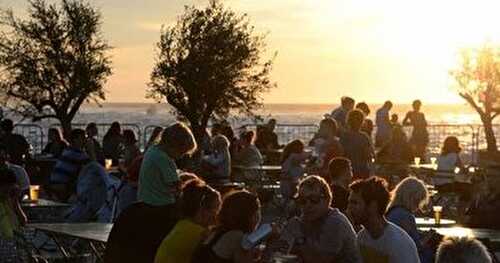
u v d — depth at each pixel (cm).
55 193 2262
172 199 1252
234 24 3794
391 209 1254
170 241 1028
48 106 3806
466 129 3803
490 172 1866
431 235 1355
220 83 3747
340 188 1360
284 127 3909
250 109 3809
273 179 2694
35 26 3788
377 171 2789
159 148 1269
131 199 1628
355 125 1967
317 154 2222
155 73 3772
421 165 2822
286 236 1048
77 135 2267
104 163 2770
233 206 923
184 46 3762
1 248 1435
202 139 3058
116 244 1251
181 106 3772
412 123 3272
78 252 1535
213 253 912
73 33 3806
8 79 3803
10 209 1453
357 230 1220
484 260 709
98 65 3819
